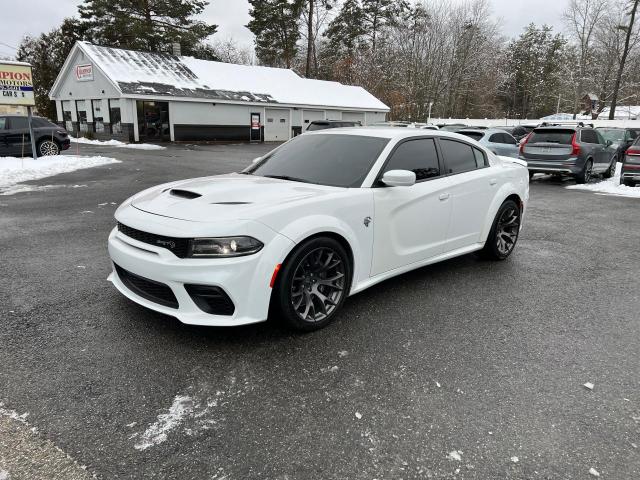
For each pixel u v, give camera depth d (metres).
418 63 46.12
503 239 5.31
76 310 3.59
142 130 25.48
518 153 13.67
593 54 44.44
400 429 2.32
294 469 2.03
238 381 2.69
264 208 3.06
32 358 2.87
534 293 4.32
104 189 9.88
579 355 3.15
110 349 3.00
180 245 2.89
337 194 3.43
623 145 19.23
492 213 4.95
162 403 2.46
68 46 35.53
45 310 3.58
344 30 48.34
